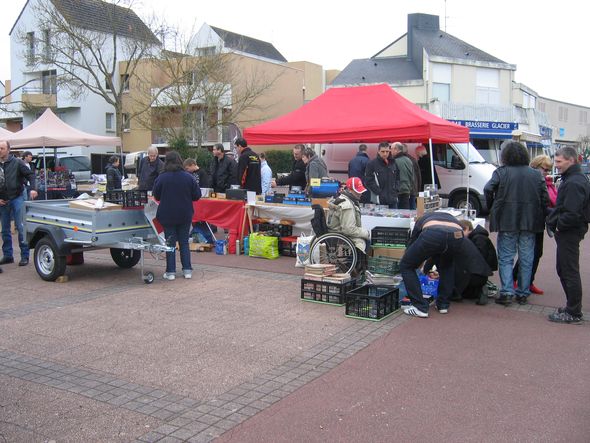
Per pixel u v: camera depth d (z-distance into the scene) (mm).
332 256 7957
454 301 7191
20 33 38094
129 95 37531
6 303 7156
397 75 36844
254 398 4348
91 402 4277
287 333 5918
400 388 4539
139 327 6141
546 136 38469
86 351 5402
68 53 32344
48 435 3770
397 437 3760
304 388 4535
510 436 3773
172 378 4738
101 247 8570
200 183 11648
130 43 33125
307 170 11281
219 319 6434
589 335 5855
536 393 4449
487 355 5270
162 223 8289
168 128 32438
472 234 7387
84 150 36875
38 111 38656
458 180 14906
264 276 8672
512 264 7020
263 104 39188
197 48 32125
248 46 42750
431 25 38250
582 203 6047
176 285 8117
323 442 3697
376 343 5602
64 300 7281
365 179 10156
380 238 7863
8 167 9508
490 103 36312
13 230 14281
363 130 10023
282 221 10297
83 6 34500
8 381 4695
